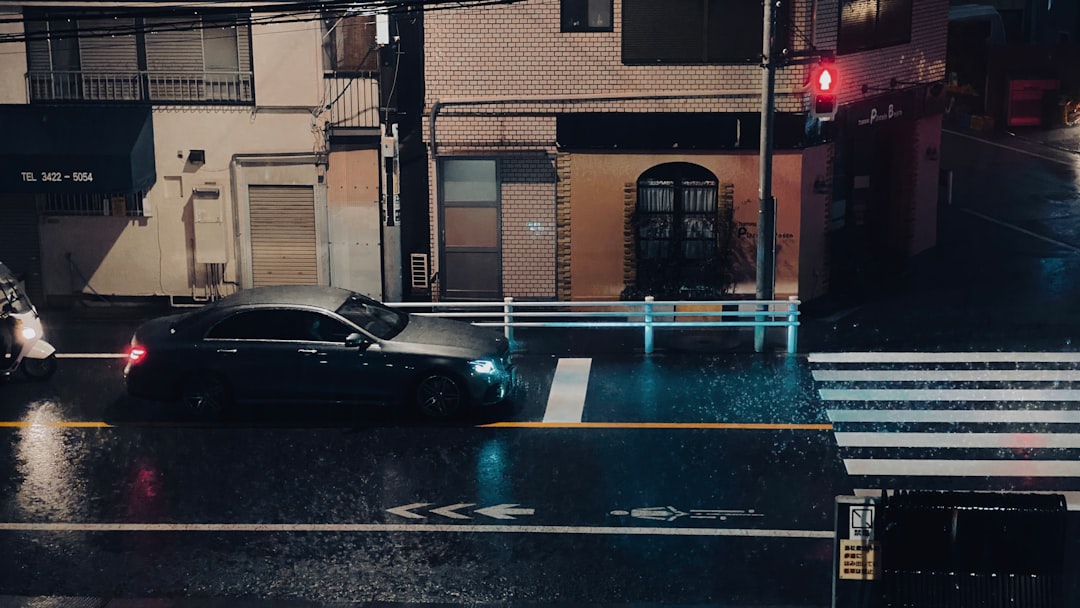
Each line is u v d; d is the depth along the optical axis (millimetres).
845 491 13578
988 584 8664
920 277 24250
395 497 13500
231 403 16172
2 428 16047
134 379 16203
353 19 21953
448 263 23266
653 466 14344
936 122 26125
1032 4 43688
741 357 19156
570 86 22078
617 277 22891
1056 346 19531
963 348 19500
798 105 21562
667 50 21750
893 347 19609
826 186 22781
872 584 8922
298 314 16094
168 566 11930
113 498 13625
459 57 22109
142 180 22188
